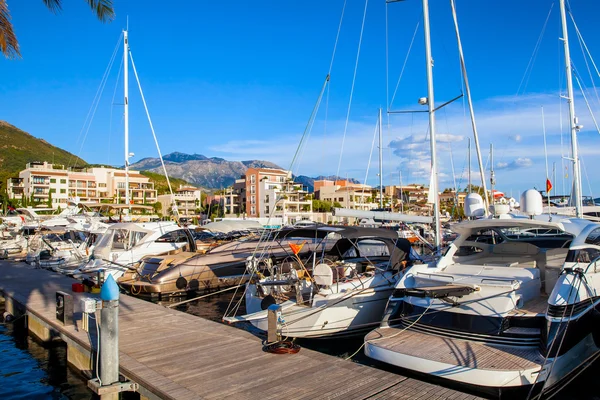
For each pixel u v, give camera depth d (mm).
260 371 6023
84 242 19688
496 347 6008
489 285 6367
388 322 7180
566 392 6289
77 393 7195
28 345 9852
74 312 9750
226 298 14492
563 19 19109
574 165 18453
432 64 11703
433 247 12336
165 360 6527
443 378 5754
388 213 10891
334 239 11062
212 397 5180
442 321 6590
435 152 11336
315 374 5883
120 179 95688
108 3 10359
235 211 96438
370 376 5789
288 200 80875
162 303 13789
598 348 6598
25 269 17953
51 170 85688
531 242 9516
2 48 9883
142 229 16781
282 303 8500
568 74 18875
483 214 9086
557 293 5996
